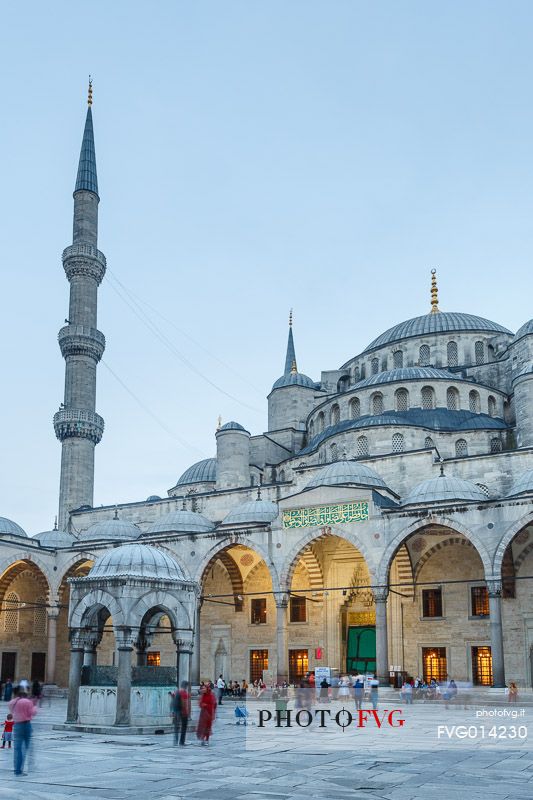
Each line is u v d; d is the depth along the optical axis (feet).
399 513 146.00
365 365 230.27
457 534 160.86
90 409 239.30
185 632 91.20
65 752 67.72
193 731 86.48
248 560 185.47
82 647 90.38
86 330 241.96
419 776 54.19
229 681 181.78
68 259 249.14
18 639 202.69
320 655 170.30
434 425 182.60
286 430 226.58
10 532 191.72
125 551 92.17
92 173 260.62
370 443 177.99
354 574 172.86
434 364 217.97
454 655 157.99
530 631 150.82
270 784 50.83
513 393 185.06
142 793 47.37
